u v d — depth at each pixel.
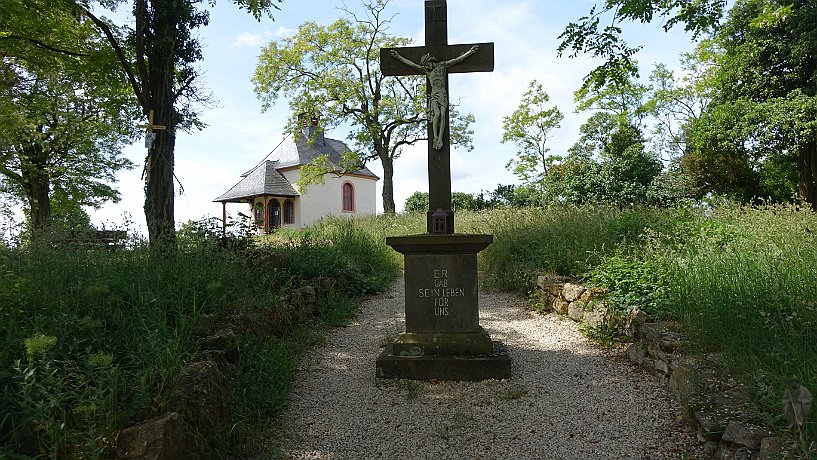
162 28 8.96
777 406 3.25
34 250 5.41
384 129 26.92
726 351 4.21
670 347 4.86
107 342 3.95
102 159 22.78
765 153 19.94
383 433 4.12
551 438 3.96
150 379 3.42
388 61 5.76
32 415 2.83
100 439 2.80
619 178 18.73
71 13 9.38
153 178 8.80
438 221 5.46
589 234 8.87
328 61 26.14
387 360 5.22
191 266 5.85
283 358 5.21
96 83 11.74
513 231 10.70
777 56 18.77
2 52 11.16
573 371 5.28
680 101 30.11
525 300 8.57
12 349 3.45
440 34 5.70
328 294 8.21
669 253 6.85
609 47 8.83
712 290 4.98
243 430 3.88
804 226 6.92
